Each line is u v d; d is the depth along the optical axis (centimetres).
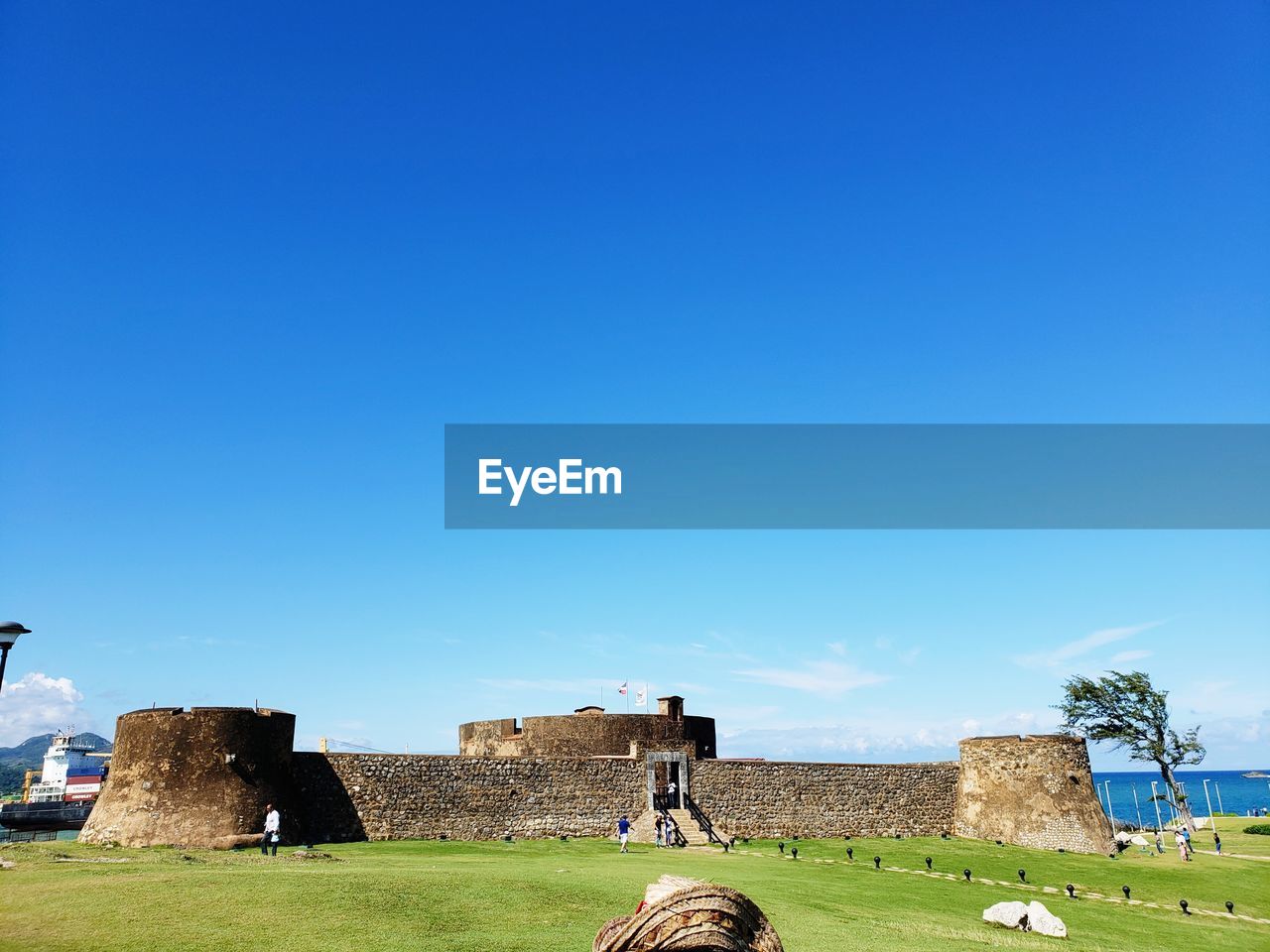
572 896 2378
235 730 3694
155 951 1703
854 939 2273
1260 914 3516
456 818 4331
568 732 5297
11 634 2281
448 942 1883
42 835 5494
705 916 1168
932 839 5103
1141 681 6538
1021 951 2369
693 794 4859
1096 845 4991
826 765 5216
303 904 2073
